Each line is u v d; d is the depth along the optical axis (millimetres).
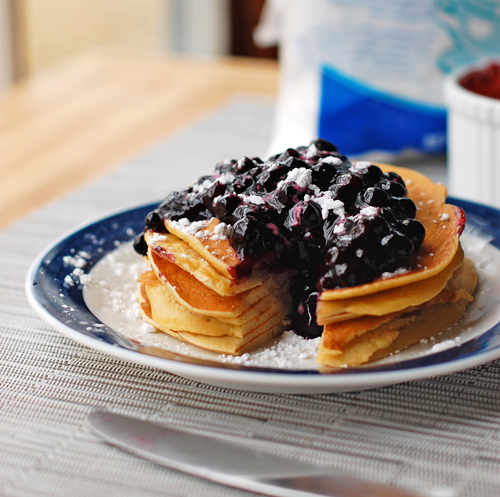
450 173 751
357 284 530
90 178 809
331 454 493
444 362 500
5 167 836
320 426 508
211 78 1209
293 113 871
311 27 823
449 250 548
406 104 826
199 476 481
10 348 564
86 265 600
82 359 556
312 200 546
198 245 550
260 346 553
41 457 494
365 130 839
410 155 860
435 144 852
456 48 812
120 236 629
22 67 1367
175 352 528
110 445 500
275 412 518
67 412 519
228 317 540
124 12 1574
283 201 549
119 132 960
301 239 546
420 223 544
